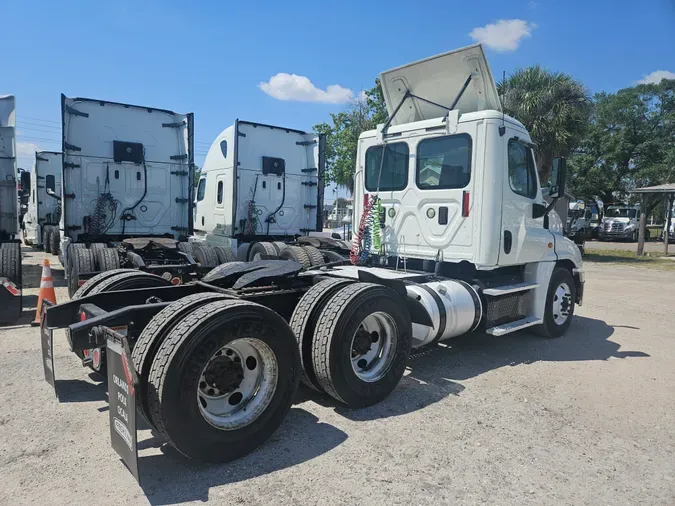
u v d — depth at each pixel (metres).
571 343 6.70
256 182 10.68
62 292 9.20
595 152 36.38
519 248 5.89
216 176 11.05
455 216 5.64
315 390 4.62
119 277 4.95
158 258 8.70
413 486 3.10
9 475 3.10
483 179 5.42
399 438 3.74
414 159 6.02
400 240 6.18
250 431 3.39
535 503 2.95
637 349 6.45
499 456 3.51
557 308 6.92
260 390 3.53
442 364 5.64
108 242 9.05
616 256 21.69
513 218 5.76
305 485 3.07
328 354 3.93
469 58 5.55
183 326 3.14
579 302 7.39
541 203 6.29
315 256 9.20
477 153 5.45
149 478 3.11
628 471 3.37
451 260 5.69
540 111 16.94
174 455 3.41
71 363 5.24
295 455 3.44
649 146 36.81
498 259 5.56
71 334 3.41
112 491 2.95
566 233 8.16
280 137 11.05
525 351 6.25
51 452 3.40
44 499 2.85
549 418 4.20
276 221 11.02
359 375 4.23
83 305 4.02
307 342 4.12
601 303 9.94
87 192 9.12
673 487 3.18
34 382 4.69
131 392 2.85
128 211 9.49
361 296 4.10
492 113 5.40
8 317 6.78
